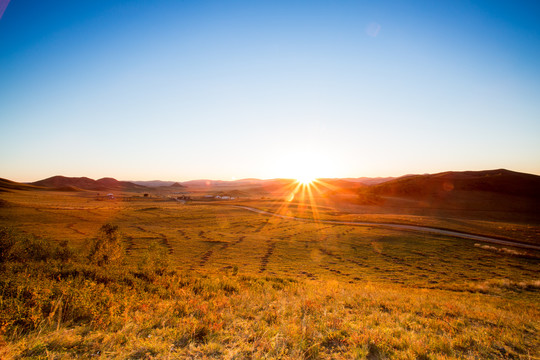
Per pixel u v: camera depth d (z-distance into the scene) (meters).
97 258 23.67
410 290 26.06
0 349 5.35
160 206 165.00
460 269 41.94
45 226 84.38
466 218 115.69
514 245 57.56
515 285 30.98
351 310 10.66
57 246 23.69
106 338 6.18
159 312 8.38
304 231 82.25
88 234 73.00
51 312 7.23
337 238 70.25
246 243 64.06
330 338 7.19
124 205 174.00
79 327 6.90
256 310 9.64
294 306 10.16
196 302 9.84
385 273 39.91
